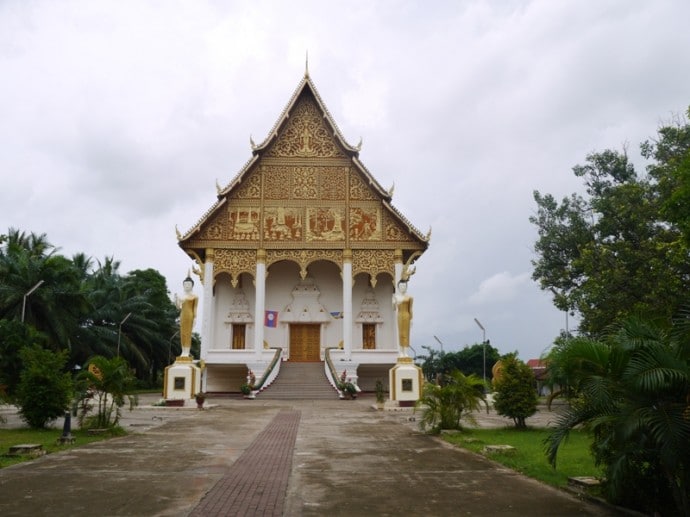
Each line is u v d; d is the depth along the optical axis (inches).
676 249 845.8
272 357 1492.4
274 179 1568.7
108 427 613.6
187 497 307.3
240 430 655.8
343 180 1573.6
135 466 405.7
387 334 1656.0
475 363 2748.5
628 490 279.4
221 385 1566.2
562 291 1316.4
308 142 1590.8
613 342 287.3
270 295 1674.5
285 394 1321.4
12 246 1710.1
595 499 298.8
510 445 517.3
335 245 1535.4
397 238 1547.7
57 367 660.7
